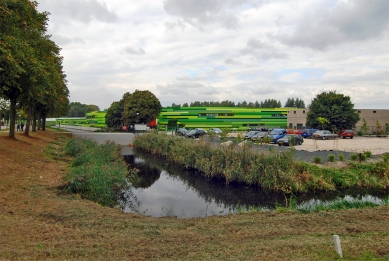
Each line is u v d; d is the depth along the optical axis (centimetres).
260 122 6831
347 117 5084
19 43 1390
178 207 1149
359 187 1412
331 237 629
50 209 836
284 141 2966
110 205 1092
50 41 2247
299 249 550
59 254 524
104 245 573
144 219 811
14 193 967
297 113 6088
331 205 1065
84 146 2491
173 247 570
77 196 1031
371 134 5303
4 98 2148
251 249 552
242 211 978
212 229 701
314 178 1388
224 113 6738
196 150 1956
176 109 6688
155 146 2836
